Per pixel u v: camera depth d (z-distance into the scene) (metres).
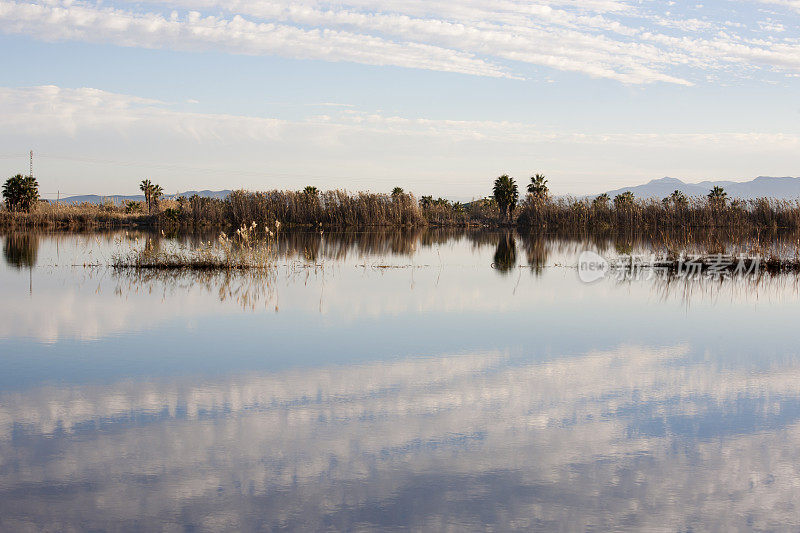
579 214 62.72
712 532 4.67
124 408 7.21
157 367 8.98
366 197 65.06
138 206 78.38
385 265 24.73
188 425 6.68
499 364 9.25
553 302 15.43
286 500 5.08
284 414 7.04
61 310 13.66
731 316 13.55
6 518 4.78
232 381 8.29
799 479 5.53
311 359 9.47
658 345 10.62
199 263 22.69
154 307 14.13
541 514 4.90
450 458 5.89
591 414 7.10
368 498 5.12
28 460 5.80
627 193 73.50
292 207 63.00
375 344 10.52
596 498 5.16
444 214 74.12
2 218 59.31
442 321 12.71
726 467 5.76
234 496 5.14
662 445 6.24
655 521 4.80
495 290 17.53
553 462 5.83
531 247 36.00
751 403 7.53
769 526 4.75
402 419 6.89
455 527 4.69
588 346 10.49
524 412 7.15
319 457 5.89
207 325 12.12
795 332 11.81
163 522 4.73
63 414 7.01
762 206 55.50
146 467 5.66
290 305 14.56
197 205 63.88
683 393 7.90
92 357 9.54
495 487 5.33
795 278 20.97
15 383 8.16
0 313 13.26
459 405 7.37
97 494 5.17
